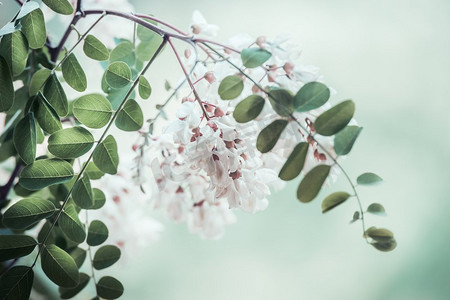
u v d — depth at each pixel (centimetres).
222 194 69
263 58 68
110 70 71
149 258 206
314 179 68
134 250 88
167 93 195
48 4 70
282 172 68
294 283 218
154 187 76
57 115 70
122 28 86
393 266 221
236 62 71
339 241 220
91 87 89
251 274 216
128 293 205
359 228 219
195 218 79
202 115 70
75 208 73
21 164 77
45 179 69
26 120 69
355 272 220
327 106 69
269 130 67
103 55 72
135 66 79
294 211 217
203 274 212
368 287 220
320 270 219
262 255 217
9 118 77
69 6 70
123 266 85
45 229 72
